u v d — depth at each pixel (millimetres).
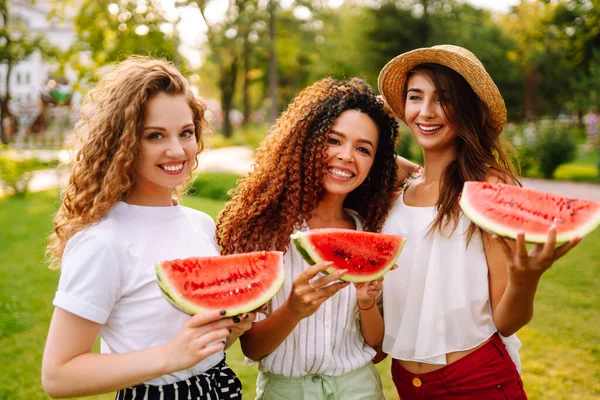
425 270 2383
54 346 1756
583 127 37125
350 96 2455
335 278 1922
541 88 42312
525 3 36750
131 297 1872
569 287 6676
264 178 2566
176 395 1898
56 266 2100
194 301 1797
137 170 1946
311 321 2352
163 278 1787
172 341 1714
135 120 1862
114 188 1871
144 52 15805
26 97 48375
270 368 2391
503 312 2191
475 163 2432
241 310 1823
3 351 4953
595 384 4363
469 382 2316
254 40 34969
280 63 42219
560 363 4727
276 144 2586
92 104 2068
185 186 2502
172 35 16641
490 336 2334
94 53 16516
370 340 2521
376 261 2154
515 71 39094
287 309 2066
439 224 2332
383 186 2631
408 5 31859
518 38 37875
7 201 13633
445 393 2359
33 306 6102
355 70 32156
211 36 35156
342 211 2721
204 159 22094
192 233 2094
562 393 4234
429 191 2545
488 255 2336
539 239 1823
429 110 2432
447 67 2443
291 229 2461
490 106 2441
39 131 34438
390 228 2547
